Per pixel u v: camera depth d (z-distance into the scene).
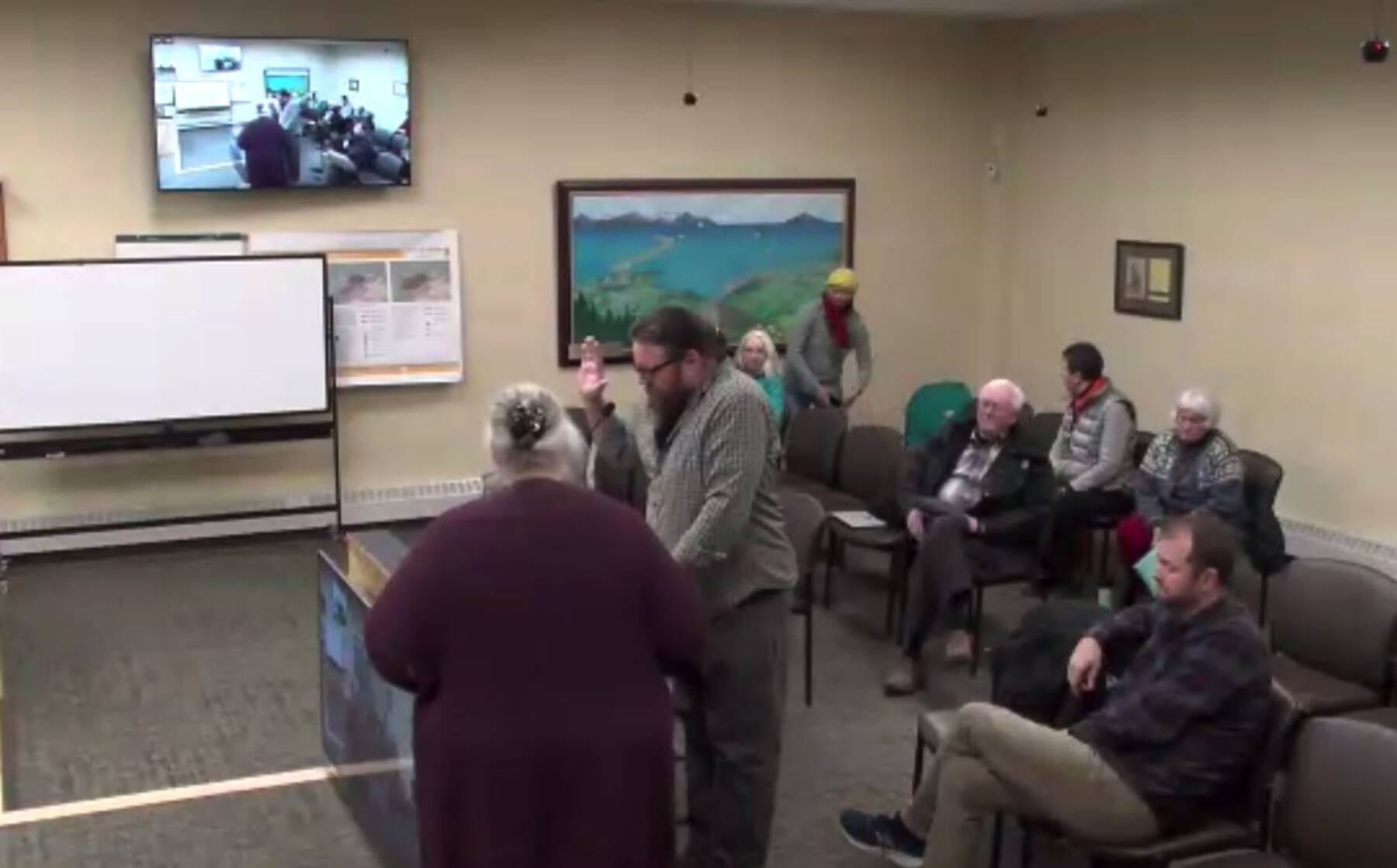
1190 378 6.97
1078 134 7.64
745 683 3.15
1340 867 2.70
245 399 6.48
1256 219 6.52
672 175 7.47
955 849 3.10
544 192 7.21
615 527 2.32
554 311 7.33
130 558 6.45
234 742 4.38
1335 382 6.16
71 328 6.11
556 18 7.09
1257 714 2.90
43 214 6.32
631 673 2.31
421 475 7.17
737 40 7.49
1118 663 3.35
